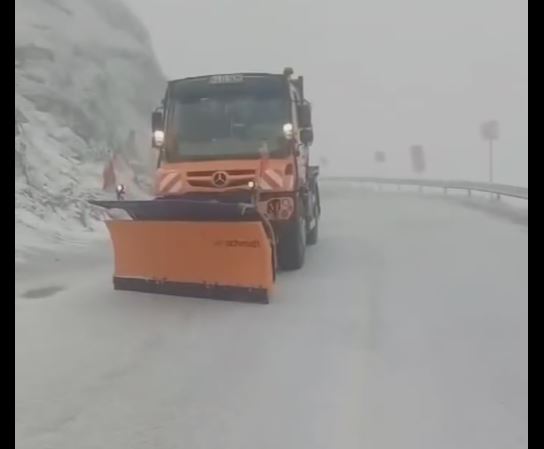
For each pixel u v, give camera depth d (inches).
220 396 164.1
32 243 464.8
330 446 136.0
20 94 778.2
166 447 136.1
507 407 155.1
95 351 202.5
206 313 248.5
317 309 253.0
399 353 196.4
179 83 335.3
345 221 621.0
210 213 253.8
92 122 872.9
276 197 316.2
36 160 655.1
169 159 326.0
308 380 174.6
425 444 136.6
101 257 429.7
